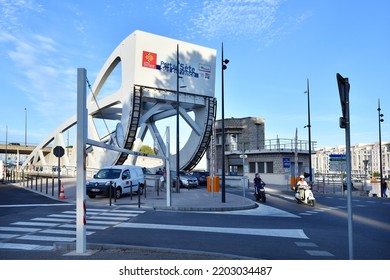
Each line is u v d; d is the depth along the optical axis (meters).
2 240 8.98
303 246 8.31
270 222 12.42
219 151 49.94
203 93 46.88
